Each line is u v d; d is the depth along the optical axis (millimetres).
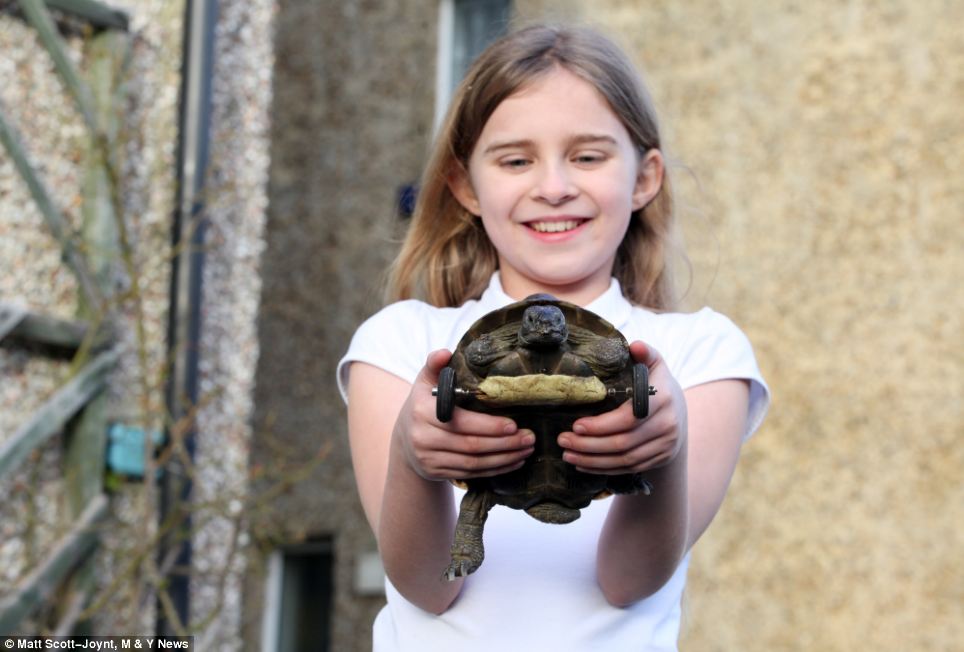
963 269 7961
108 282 7176
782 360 8312
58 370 7031
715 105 8703
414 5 10812
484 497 2354
